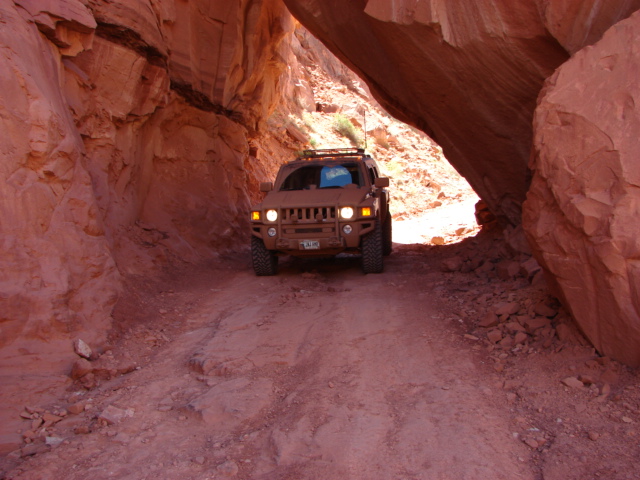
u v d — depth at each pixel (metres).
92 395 4.29
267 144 19.94
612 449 3.05
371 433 3.48
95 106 7.46
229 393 4.14
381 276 7.82
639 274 3.48
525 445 3.26
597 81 3.94
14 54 5.25
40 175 5.25
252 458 3.32
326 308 6.14
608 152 3.68
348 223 7.79
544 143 4.09
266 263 8.27
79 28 6.62
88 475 3.19
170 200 9.92
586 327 4.04
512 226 7.91
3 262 4.65
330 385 4.22
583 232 3.74
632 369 3.78
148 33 8.05
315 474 3.09
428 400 3.89
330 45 9.72
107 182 7.62
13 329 4.52
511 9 5.60
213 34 10.81
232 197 12.09
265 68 14.02
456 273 7.48
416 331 5.25
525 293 5.58
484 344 4.81
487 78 6.41
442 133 8.14
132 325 5.77
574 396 3.69
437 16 6.16
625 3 4.63
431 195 23.41
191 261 8.96
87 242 5.72
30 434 3.67
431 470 3.06
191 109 10.73
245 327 5.68
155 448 3.50
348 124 26.17
